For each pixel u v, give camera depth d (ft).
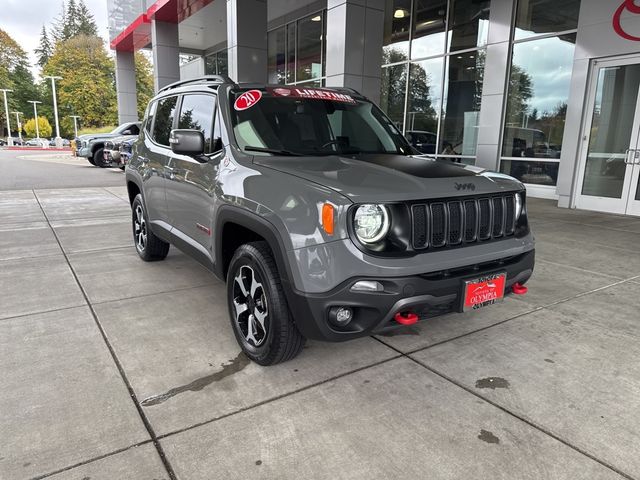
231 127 10.94
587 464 6.73
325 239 7.82
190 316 12.01
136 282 14.71
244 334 9.96
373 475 6.50
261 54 38.88
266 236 8.70
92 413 7.84
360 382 8.91
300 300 8.07
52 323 11.48
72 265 16.57
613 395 8.52
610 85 27.99
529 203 32.19
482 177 9.59
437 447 7.08
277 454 6.91
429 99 41.88
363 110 13.34
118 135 63.31
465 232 8.87
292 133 11.39
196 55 81.56
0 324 11.39
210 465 6.68
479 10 36.99
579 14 28.71
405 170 9.37
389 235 7.98
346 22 28.58
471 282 8.50
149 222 15.75
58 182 43.65
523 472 6.57
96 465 6.64
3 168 61.52
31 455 6.81
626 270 16.29
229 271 10.11
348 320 8.11
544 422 7.71
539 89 33.68
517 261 9.57
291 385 8.79
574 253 18.56
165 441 7.17
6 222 24.47
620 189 27.99
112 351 10.06
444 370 9.39
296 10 54.90
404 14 43.04
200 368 9.39
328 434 7.37
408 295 7.88
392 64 44.83
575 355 10.05
